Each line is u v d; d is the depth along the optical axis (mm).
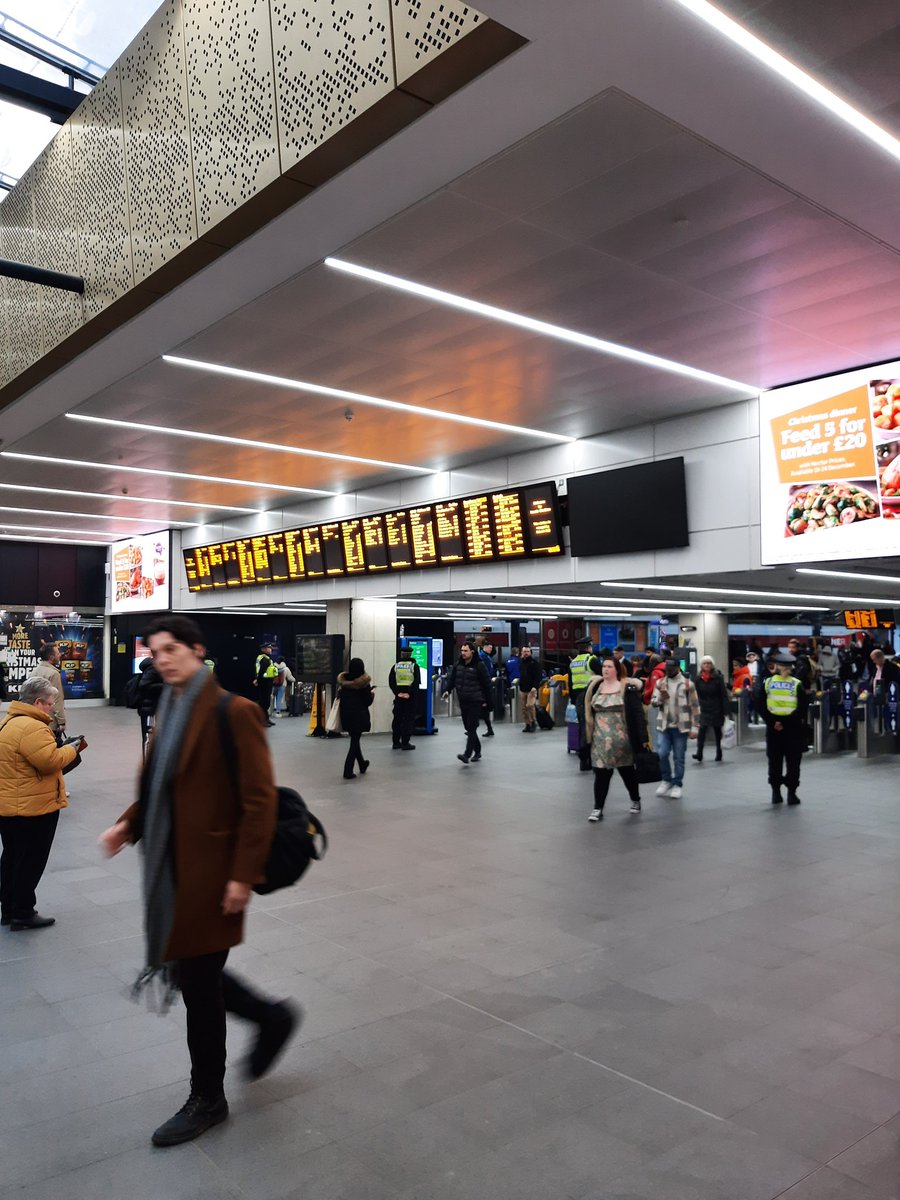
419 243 6250
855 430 9180
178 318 7719
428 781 11461
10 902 5438
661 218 5895
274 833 3055
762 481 10031
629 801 10062
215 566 20688
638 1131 3105
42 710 5469
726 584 13250
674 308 7500
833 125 4824
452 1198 2721
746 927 5461
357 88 4770
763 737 16953
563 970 4711
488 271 6719
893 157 5137
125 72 7203
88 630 26875
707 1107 3275
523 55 4238
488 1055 3703
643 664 15938
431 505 14547
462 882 6512
